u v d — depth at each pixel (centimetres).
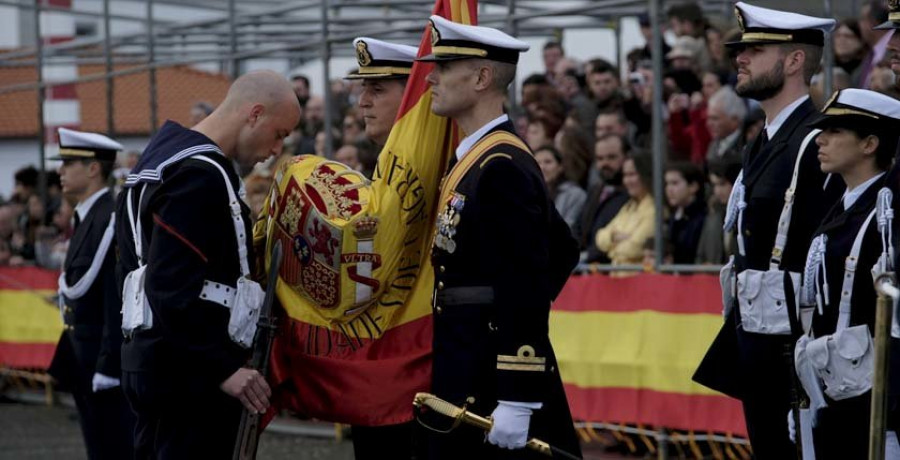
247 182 1870
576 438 864
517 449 828
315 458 1612
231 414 944
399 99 1009
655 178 1420
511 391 813
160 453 941
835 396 851
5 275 2244
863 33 1479
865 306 846
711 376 968
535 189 830
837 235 862
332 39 1744
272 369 971
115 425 1312
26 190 2400
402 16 1839
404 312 952
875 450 725
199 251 912
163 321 909
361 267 938
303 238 953
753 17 927
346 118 1897
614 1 1462
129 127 3288
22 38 4025
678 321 1408
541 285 822
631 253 1479
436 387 850
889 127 852
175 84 3391
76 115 2875
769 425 932
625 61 1934
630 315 1459
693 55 1644
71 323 1357
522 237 818
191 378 914
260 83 963
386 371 945
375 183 946
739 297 921
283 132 971
